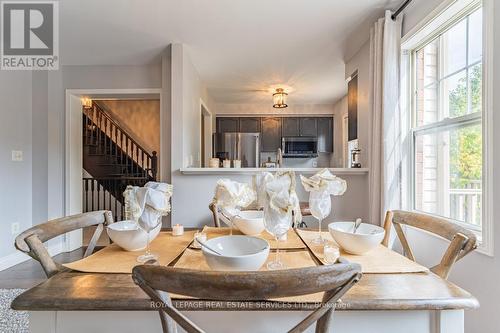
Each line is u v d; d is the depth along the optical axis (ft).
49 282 2.93
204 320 2.71
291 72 12.76
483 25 4.88
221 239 3.57
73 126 12.28
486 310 4.81
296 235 4.86
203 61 11.34
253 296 1.92
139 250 4.00
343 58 11.05
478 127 5.56
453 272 5.56
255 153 17.76
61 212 11.84
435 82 6.91
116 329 2.69
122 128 20.99
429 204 7.06
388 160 7.44
